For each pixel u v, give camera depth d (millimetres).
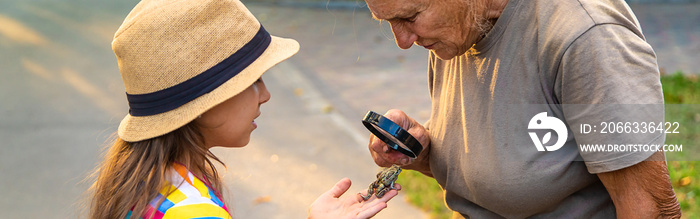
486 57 1684
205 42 1546
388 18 1602
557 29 1513
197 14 1546
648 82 1474
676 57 7328
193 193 1579
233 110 1635
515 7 1592
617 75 1450
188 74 1535
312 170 4809
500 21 1615
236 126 1656
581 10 1503
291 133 5543
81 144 5391
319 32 9547
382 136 1878
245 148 5211
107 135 5527
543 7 1550
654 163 1490
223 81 1556
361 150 5152
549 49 1531
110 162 1653
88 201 1867
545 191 1690
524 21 1588
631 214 1554
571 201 1757
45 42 9156
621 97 1445
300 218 4145
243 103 1646
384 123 1783
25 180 4758
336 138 5406
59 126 5836
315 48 8602
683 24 8945
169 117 1550
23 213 4281
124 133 1609
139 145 1604
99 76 7453
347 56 8102
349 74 7293
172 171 1604
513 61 1626
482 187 1771
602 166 1511
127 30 1555
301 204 4316
